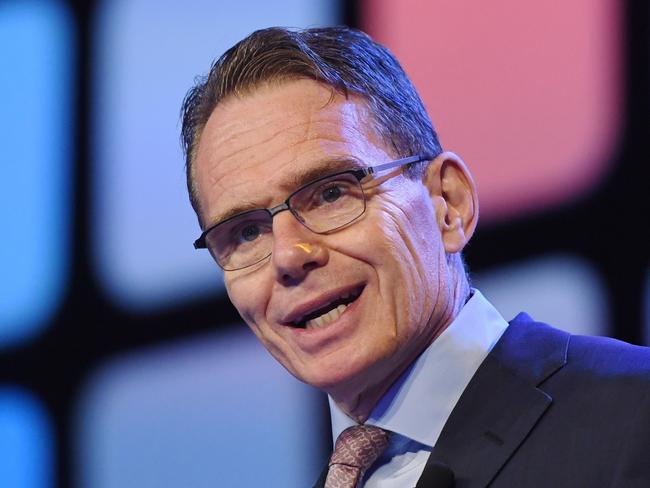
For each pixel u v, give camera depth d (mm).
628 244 7957
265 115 5586
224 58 5961
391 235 5414
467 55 8789
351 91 5711
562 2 8406
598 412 5000
